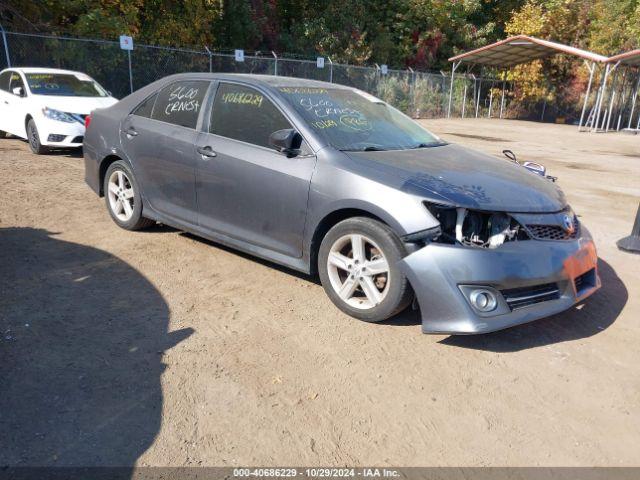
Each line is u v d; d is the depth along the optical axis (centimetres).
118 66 1708
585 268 374
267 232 419
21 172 789
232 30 2269
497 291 332
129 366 310
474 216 342
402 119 505
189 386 295
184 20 2058
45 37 1493
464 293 328
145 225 542
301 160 394
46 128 920
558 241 362
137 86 1767
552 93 3162
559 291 362
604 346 369
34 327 346
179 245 514
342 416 279
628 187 1009
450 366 332
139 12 1920
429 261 331
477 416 286
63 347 325
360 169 369
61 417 263
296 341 350
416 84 2691
